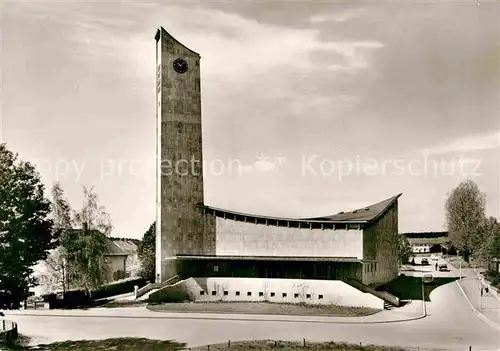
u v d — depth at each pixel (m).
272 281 55.53
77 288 59.03
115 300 56.72
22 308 54.06
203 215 60.25
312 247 56.44
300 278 56.62
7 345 43.66
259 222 58.31
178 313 51.16
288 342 43.44
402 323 48.12
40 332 46.56
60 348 43.22
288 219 57.16
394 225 60.41
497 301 53.50
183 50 62.34
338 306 53.03
